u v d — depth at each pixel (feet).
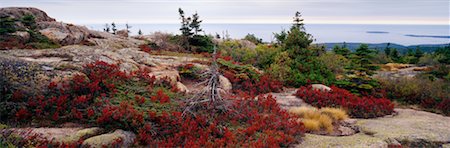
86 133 23.40
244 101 35.68
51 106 26.71
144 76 37.47
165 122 27.04
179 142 25.40
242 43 94.43
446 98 45.80
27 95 27.25
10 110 25.49
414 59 135.64
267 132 27.63
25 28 61.57
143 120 26.30
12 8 73.72
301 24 65.41
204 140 25.09
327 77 53.93
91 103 28.25
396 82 53.06
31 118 25.45
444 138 28.99
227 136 26.09
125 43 78.43
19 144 19.89
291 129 28.94
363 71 58.44
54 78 29.96
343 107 39.52
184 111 28.58
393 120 35.47
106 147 21.70
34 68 30.63
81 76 31.22
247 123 30.42
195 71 46.85
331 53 68.23
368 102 40.19
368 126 32.58
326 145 26.81
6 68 28.50
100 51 46.03
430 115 38.60
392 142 27.99
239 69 51.65
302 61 55.62
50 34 64.03
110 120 25.55
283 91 48.29
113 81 33.30
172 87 37.52
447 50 136.56
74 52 42.75
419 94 47.70
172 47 76.59
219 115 30.55
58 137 22.39
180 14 79.20
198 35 80.38
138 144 24.40
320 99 41.37
